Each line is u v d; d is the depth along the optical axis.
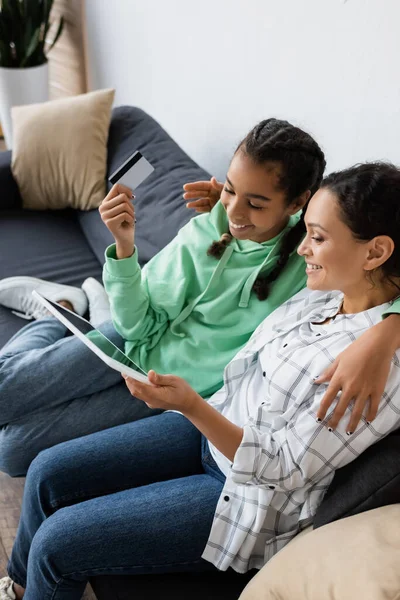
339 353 1.04
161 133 2.06
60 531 1.08
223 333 1.36
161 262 1.47
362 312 1.07
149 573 1.12
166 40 2.27
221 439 1.04
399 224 0.98
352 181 0.99
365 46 1.39
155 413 1.43
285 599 0.90
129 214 1.30
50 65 3.46
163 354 1.42
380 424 0.98
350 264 1.02
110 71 2.87
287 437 1.02
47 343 1.52
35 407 1.37
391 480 0.95
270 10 1.66
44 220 2.17
